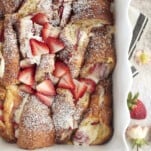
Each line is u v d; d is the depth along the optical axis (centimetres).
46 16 87
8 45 86
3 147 86
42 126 84
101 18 86
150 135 100
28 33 86
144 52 101
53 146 86
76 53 86
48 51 86
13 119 86
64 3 88
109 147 85
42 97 86
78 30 86
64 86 86
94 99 86
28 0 87
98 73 86
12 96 86
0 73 86
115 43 86
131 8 100
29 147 84
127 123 82
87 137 86
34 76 86
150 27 101
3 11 88
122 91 83
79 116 85
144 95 101
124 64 83
